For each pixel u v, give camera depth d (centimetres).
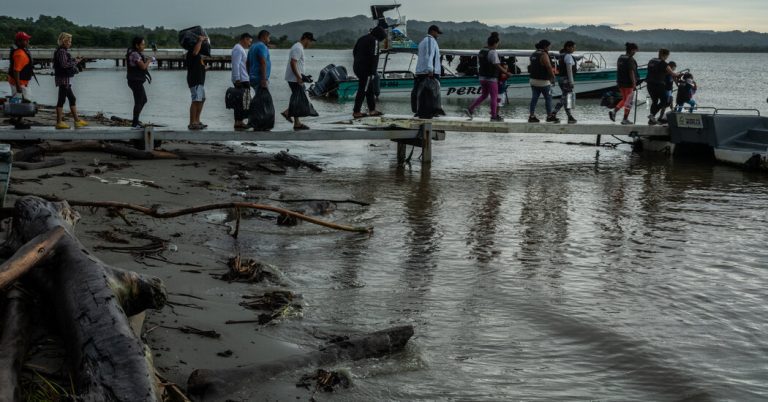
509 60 3278
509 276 685
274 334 509
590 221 934
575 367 484
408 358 482
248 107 1257
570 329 551
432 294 625
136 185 962
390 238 810
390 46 3103
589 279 684
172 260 654
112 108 2611
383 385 441
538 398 436
